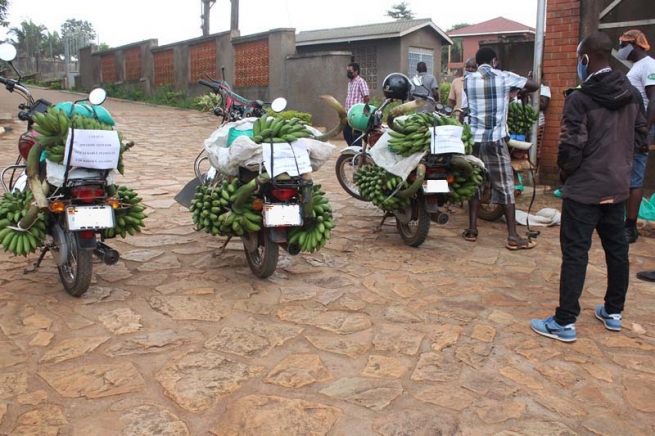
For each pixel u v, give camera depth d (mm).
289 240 4520
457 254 5605
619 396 3182
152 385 3174
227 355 3516
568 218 3748
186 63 20734
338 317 4094
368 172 5852
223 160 4391
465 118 6121
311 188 4352
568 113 3664
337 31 24031
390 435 2799
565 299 3754
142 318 3988
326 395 3117
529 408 3045
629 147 3719
